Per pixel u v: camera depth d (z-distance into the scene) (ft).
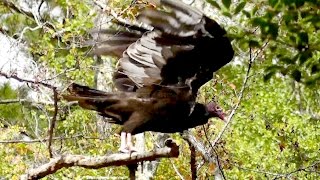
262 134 52.65
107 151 52.24
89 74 45.65
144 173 49.80
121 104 32.30
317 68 24.30
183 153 53.11
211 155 41.52
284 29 23.00
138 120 32.48
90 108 32.42
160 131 33.42
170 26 27.71
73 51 42.39
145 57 30.66
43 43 45.03
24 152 50.88
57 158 28.17
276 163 52.21
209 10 37.60
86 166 28.02
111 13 40.37
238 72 51.42
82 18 42.16
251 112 52.60
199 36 28.96
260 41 23.34
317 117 66.54
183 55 30.50
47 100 46.96
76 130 56.29
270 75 24.61
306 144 54.29
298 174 53.98
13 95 63.52
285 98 55.36
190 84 31.86
